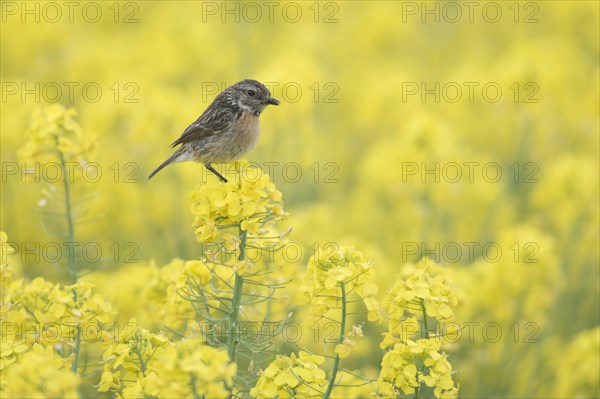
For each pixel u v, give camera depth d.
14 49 20.38
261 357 8.31
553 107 17.14
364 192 15.61
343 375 8.05
